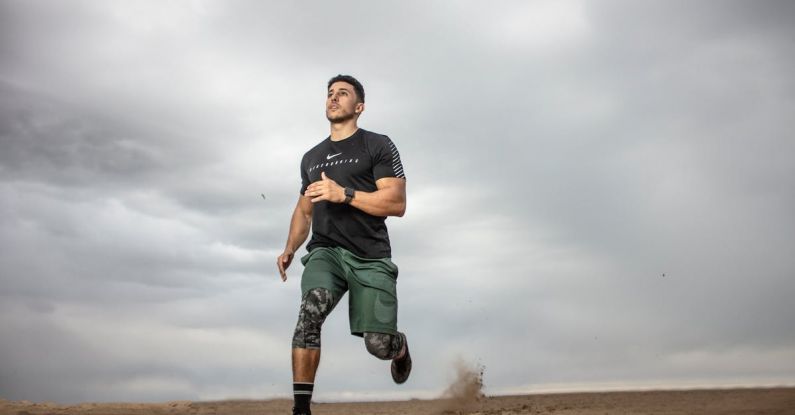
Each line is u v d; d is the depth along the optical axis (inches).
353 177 144.3
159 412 178.4
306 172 156.9
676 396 169.0
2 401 192.5
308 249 147.8
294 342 133.2
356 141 146.3
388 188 139.9
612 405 154.1
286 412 175.6
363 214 141.4
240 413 176.9
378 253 142.7
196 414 175.5
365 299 141.3
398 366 159.6
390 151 143.9
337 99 148.2
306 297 135.8
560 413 146.8
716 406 133.3
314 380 133.1
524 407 173.2
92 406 187.0
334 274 140.3
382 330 142.2
